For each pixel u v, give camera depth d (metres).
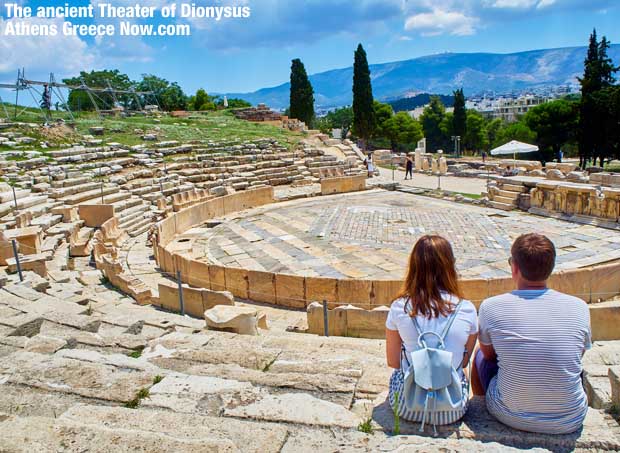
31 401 4.52
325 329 9.70
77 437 3.45
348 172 36.28
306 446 3.43
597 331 9.11
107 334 7.70
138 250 18.56
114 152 30.56
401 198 29.17
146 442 3.38
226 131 42.59
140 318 9.20
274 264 16.59
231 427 3.72
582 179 23.73
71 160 27.66
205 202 23.83
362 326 9.70
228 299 10.66
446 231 20.38
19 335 7.08
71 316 7.93
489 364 4.09
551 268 3.64
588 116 45.62
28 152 26.95
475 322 3.71
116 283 13.45
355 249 18.08
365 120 59.69
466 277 14.72
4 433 3.51
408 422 3.80
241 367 5.52
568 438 3.49
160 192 26.52
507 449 3.20
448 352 3.54
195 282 14.09
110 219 19.75
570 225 20.73
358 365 5.82
